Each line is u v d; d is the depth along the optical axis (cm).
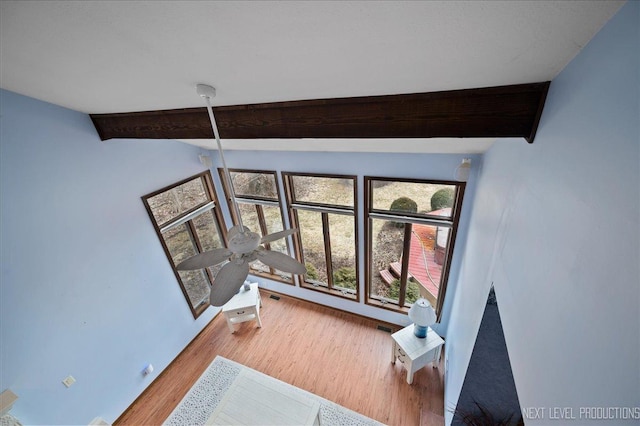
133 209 296
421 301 294
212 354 365
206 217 396
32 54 119
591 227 65
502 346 131
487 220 185
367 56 100
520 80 109
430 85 124
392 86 130
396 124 148
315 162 321
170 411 303
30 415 222
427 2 67
